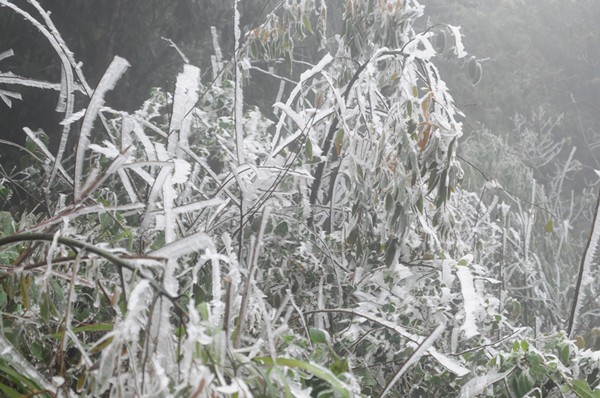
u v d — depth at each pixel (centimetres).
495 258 797
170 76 1172
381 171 479
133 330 194
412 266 493
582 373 393
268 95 1191
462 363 387
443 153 485
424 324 436
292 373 219
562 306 813
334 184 551
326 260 502
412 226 495
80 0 1125
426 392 393
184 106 328
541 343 430
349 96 564
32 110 1105
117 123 571
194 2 1160
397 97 541
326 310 343
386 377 403
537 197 1148
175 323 309
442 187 482
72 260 235
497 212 650
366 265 494
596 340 537
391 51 546
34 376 208
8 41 1105
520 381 335
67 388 217
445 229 498
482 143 1330
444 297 430
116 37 1148
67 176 386
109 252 216
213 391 190
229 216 451
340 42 641
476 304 371
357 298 473
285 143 479
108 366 191
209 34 1190
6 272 239
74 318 305
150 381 195
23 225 342
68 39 1135
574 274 992
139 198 393
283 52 656
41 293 222
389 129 509
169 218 281
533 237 962
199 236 222
